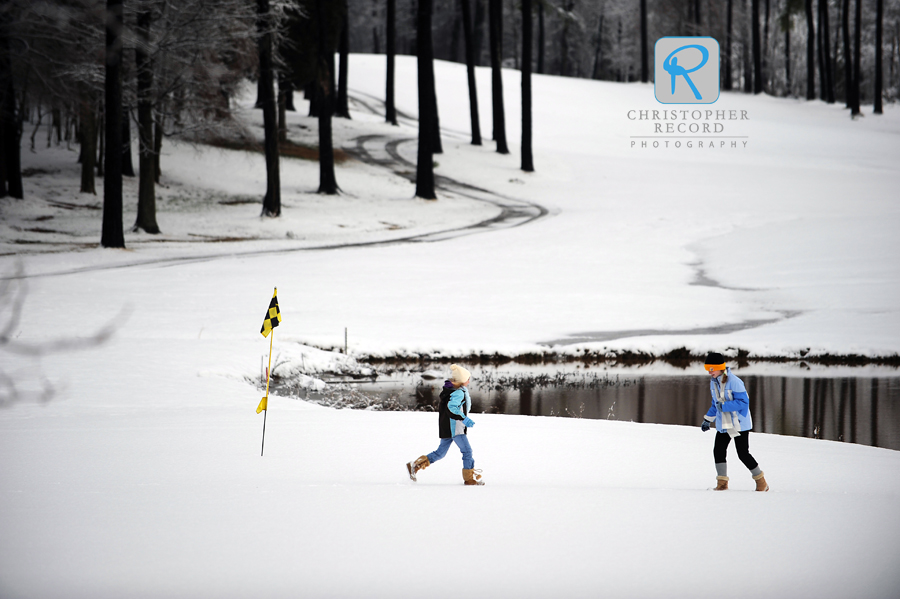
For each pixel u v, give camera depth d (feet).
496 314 239.30
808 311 242.17
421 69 513.86
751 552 52.03
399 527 57.16
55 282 262.26
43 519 59.06
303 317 227.20
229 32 379.14
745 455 75.61
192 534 55.42
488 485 75.05
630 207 505.66
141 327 204.54
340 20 631.56
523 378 180.65
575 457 91.81
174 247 357.20
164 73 368.27
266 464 84.58
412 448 94.89
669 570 48.91
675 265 328.90
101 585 46.29
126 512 60.95
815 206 480.23
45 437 98.53
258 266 314.55
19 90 366.22
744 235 382.83
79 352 169.78
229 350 179.93
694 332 220.43
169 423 109.91
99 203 441.27
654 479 81.71
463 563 49.98
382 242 392.27
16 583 46.39
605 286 284.00
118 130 333.62
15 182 418.92
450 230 434.30
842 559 50.78
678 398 160.76
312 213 460.14
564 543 53.78
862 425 138.72
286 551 52.03
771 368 192.95
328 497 66.03
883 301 246.47
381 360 193.26
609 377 182.29
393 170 613.11
